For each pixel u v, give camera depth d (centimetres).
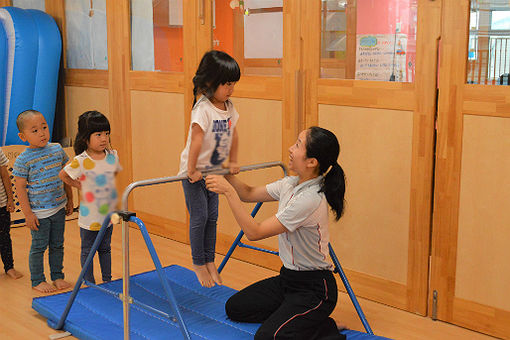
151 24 372
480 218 245
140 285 284
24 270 322
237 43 322
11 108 409
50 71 422
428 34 249
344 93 280
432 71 250
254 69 316
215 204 247
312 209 210
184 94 358
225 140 229
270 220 212
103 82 414
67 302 263
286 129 306
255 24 311
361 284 288
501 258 241
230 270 323
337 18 278
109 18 399
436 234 259
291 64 298
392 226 273
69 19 434
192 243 239
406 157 264
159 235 393
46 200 283
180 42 354
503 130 234
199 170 228
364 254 286
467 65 241
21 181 276
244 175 331
